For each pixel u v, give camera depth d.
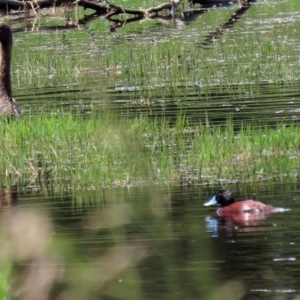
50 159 16.53
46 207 13.57
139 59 29.23
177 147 16.78
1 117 20.66
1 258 6.84
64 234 11.62
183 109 21.34
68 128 17.53
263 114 20.03
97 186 14.85
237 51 29.70
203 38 33.56
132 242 11.00
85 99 23.41
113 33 37.16
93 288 7.25
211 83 24.97
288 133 16.42
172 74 26.64
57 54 31.52
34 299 7.24
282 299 8.88
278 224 11.58
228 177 14.80
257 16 39.53
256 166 15.24
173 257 10.24
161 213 12.47
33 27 40.69
